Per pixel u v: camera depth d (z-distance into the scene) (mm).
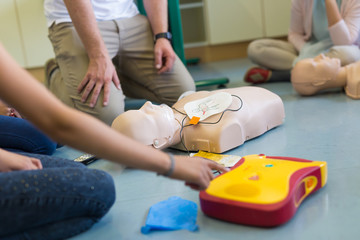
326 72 1705
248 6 3498
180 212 830
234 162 1062
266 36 3570
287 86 2070
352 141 1150
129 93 1991
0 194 651
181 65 1811
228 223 780
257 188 785
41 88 534
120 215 865
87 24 1446
